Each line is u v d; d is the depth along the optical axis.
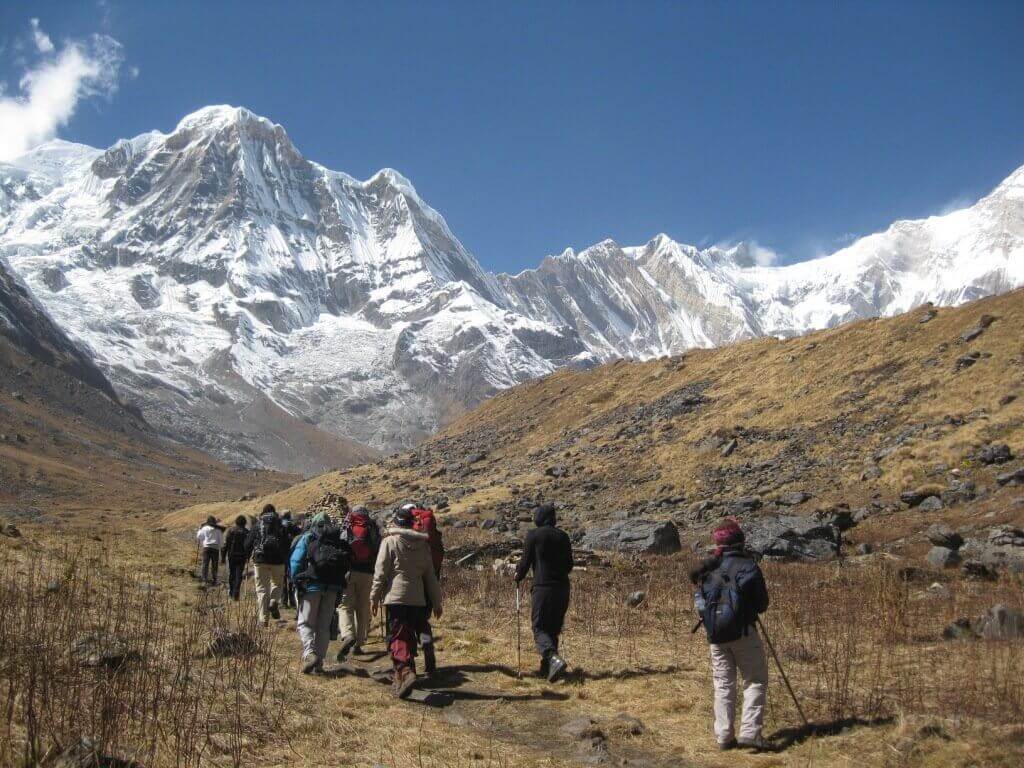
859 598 14.88
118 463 184.50
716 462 42.25
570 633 12.38
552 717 8.20
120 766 5.61
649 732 7.60
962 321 46.84
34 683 6.20
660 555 27.33
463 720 7.97
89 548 19.33
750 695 7.21
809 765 6.52
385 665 10.36
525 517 39.53
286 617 13.65
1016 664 8.84
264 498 76.06
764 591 7.23
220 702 7.53
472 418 81.50
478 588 17.00
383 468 71.62
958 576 18.53
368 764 6.45
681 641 11.87
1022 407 34.50
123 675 7.18
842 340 53.69
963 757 6.29
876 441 37.06
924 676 8.98
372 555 11.20
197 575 18.25
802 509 32.47
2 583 10.89
